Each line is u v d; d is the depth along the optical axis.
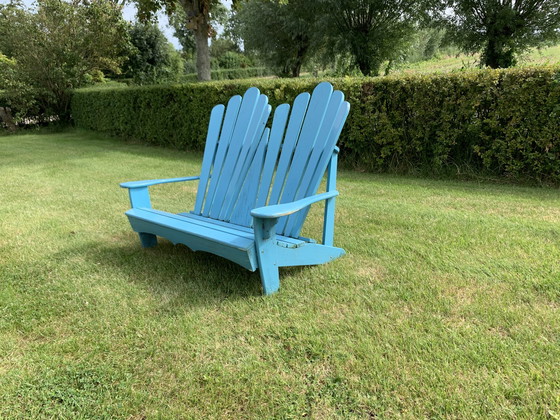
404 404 1.33
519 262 2.40
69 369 1.57
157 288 2.26
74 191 4.96
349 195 4.50
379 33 15.49
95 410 1.37
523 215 3.40
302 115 2.49
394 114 5.62
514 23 13.07
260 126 2.72
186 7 10.67
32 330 1.88
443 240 2.85
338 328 1.79
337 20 15.75
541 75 4.34
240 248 1.97
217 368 1.55
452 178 5.30
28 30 13.50
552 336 1.66
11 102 13.95
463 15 14.03
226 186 2.88
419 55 23.14
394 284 2.20
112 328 1.87
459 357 1.55
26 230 3.40
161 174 6.10
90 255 2.81
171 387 1.46
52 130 14.65
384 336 1.70
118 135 12.05
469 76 4.85
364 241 2.91
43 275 2.48
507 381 1.41
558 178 4.52
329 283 2.25
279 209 1.87
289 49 19.36
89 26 14.68
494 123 4.80
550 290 2.02
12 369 1.60
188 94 8.70
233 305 2.04
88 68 15.62
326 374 1.50
